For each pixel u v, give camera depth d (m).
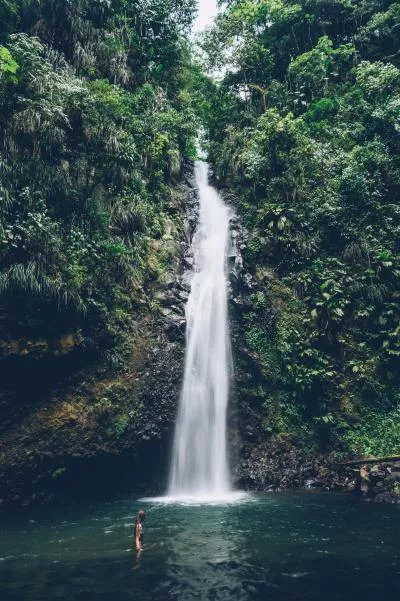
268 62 29.70
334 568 8.34
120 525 11.90
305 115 26.45
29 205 15.36
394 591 7.27
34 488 14.92
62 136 16.66
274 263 21.39
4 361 14.55
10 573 8.32
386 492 15.04
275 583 7.67
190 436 17.45
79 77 20.86
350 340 19.53
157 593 7.31
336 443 18.22
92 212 17.38
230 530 11.09
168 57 26.03
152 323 18.00
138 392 16.62
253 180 24.12
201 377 18.39
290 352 19.30
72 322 15.80
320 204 21.77
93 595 7.27
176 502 15.07
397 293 19.70
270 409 18.84
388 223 20.73
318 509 13.43
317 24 30.14
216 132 29.45
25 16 20.23
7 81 15.48
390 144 23.06
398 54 27.20
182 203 23.03
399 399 18.58
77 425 15.35
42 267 14.90
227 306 20.16
